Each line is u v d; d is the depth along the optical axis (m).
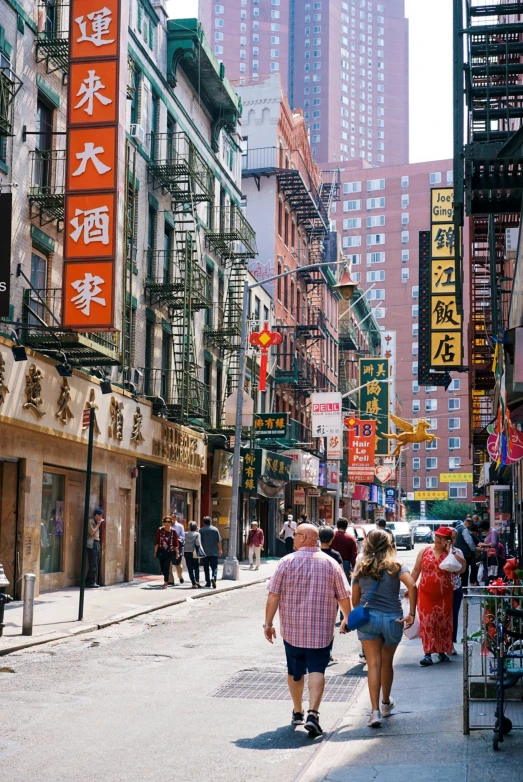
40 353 20.66
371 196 153.88
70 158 20.77
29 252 20.78
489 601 8.88
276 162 52.34
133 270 27.59
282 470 44.38
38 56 21.48
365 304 87.25
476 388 28.52
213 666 12.38
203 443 35.00
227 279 39.03
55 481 23.02
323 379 62.16
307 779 6.62
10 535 20.19
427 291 28.58
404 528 65.06
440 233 28.33
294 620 8.49
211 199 31.17
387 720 8.71
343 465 70.81
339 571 8.61
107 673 11.77
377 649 8.62
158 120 30.75
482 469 44.47
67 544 23.70
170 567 26.11
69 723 8.77
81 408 22.64
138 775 6.92
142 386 28.61
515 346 9.99
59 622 16.75
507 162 12.46
